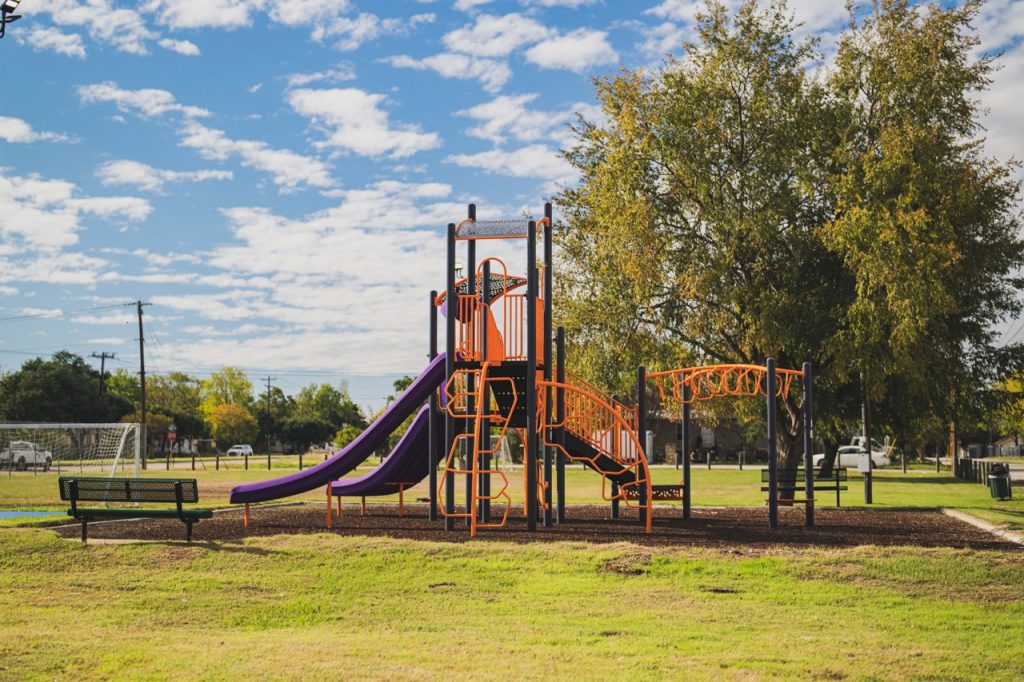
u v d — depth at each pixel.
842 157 27.98
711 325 30.23
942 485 36.00
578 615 10.62
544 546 14.78
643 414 20.19
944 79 27.86
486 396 19.70
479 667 8.09
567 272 35.19
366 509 22.55
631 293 31.14
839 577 12.67
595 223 33.91
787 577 12.74
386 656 8.52
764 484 35.59
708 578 12.74
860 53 29.41
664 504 24.78
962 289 29.62
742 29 29.77
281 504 24.06
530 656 8.51
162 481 15.34
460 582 12.49
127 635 9.65
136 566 13.48
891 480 40.84
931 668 8.05
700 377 21.73
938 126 27.53
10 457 51.00
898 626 9.94
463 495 29.61
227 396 127.75
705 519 20.36
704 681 7.60
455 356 18.44
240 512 21.69
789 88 29.16
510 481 37.84
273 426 116.62
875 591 11.91
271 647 8.95
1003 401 32.53
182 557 13.91
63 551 14.28
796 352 29.86
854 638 9.32
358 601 11.46
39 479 39.94
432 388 19.17
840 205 27.55
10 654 8.64
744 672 7.88
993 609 10.90
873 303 26.56
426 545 14.54
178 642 9.29
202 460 68.50
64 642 9.20
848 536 16.69
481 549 14.41
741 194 29.22
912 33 28.45
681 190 29.80
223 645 9.09
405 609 11.03
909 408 32.25
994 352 31.94
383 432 19.03
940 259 26.28
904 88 28.12
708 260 28.59
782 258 29.47
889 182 26.66
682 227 29.88
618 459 20.14
